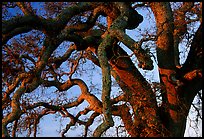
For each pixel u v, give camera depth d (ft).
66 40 54.39
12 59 52.44
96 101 57.31
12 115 44.24
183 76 55.36
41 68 49.49
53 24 50.21
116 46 53.93
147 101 53.47
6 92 50.03
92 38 57.00
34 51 54.39
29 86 48.06
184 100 55.62
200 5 55.16
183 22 55.72
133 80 55.98
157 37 50.60
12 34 49.24
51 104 60.18
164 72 56.03
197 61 55.93
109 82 46.09
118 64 56.18
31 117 58.13
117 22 51.26
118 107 54.08
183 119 56.29
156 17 55.52
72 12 52.37
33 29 51.88
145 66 46.47
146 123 53.21
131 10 54.34
